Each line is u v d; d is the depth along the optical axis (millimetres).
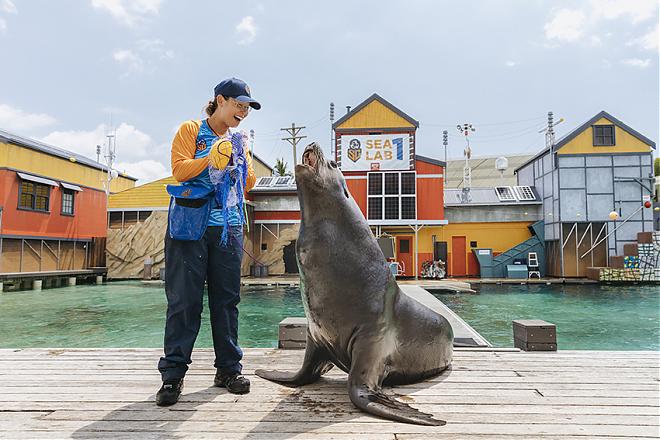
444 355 2830
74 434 1837
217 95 2430
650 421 1991
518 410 2143
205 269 2379
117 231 21688
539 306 12070
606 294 14969
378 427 1902
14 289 16938
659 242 18094
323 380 2701
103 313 10805
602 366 3039
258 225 22172
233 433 1840
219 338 2482
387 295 2379
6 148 17703
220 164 2197
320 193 2275
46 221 19312
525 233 22500
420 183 21188
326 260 2242
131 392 2438
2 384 2598
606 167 20750
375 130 21266
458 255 22578
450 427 1906
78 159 21766
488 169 35656
